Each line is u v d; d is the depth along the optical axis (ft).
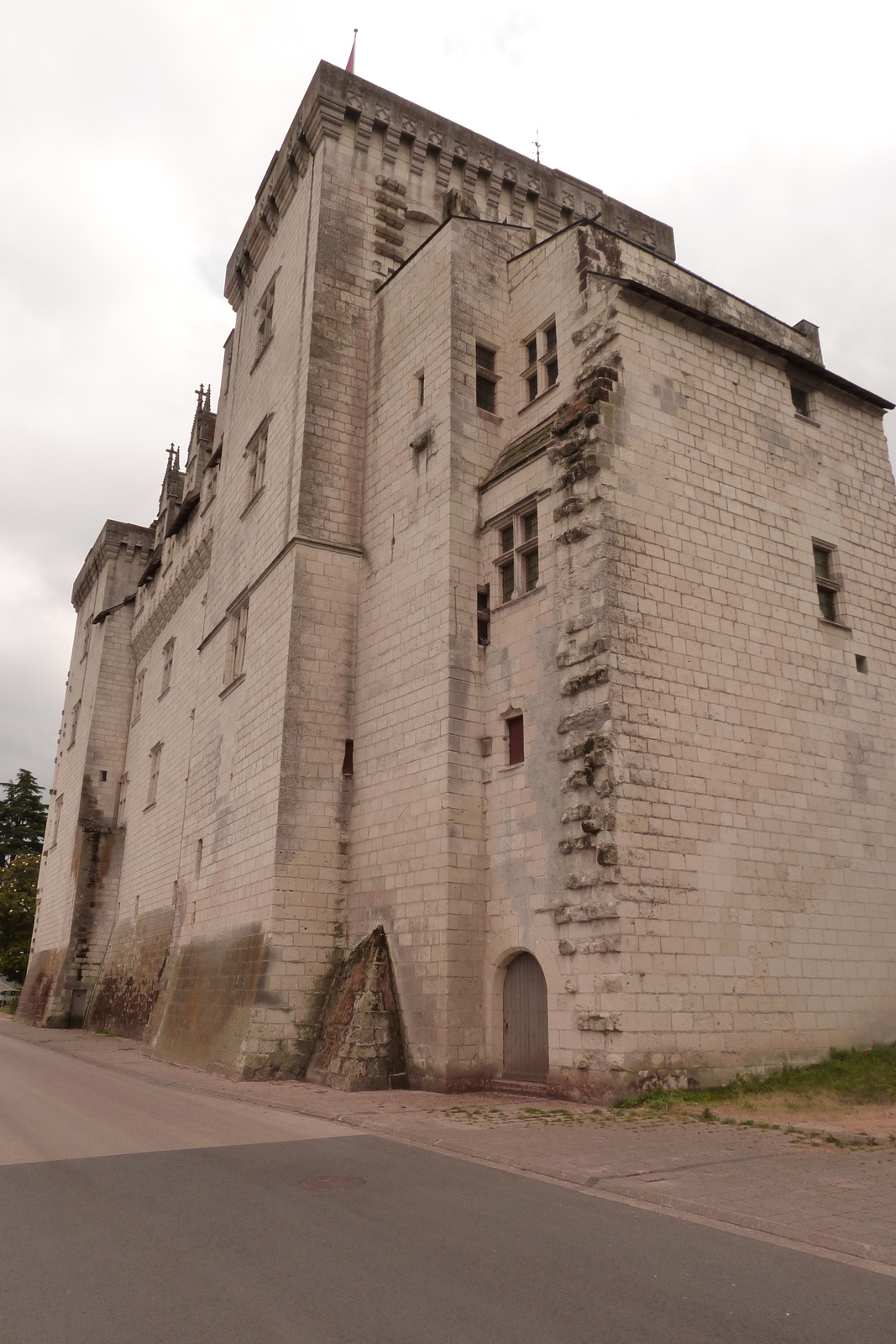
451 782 59.67
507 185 97.04
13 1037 118.52
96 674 163.32
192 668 124.57
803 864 57.41
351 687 72.59
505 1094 53.01
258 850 70.54
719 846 53.67
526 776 57.26
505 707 60.44
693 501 59.52
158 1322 18.38
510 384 70.54
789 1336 17.67
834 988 56.29
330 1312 18.83
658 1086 47.19
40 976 158.40
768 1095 48.03
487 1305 19.21
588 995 49.21
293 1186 29.60
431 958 57.77
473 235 72.90
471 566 65.00
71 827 161.79
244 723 78.89
